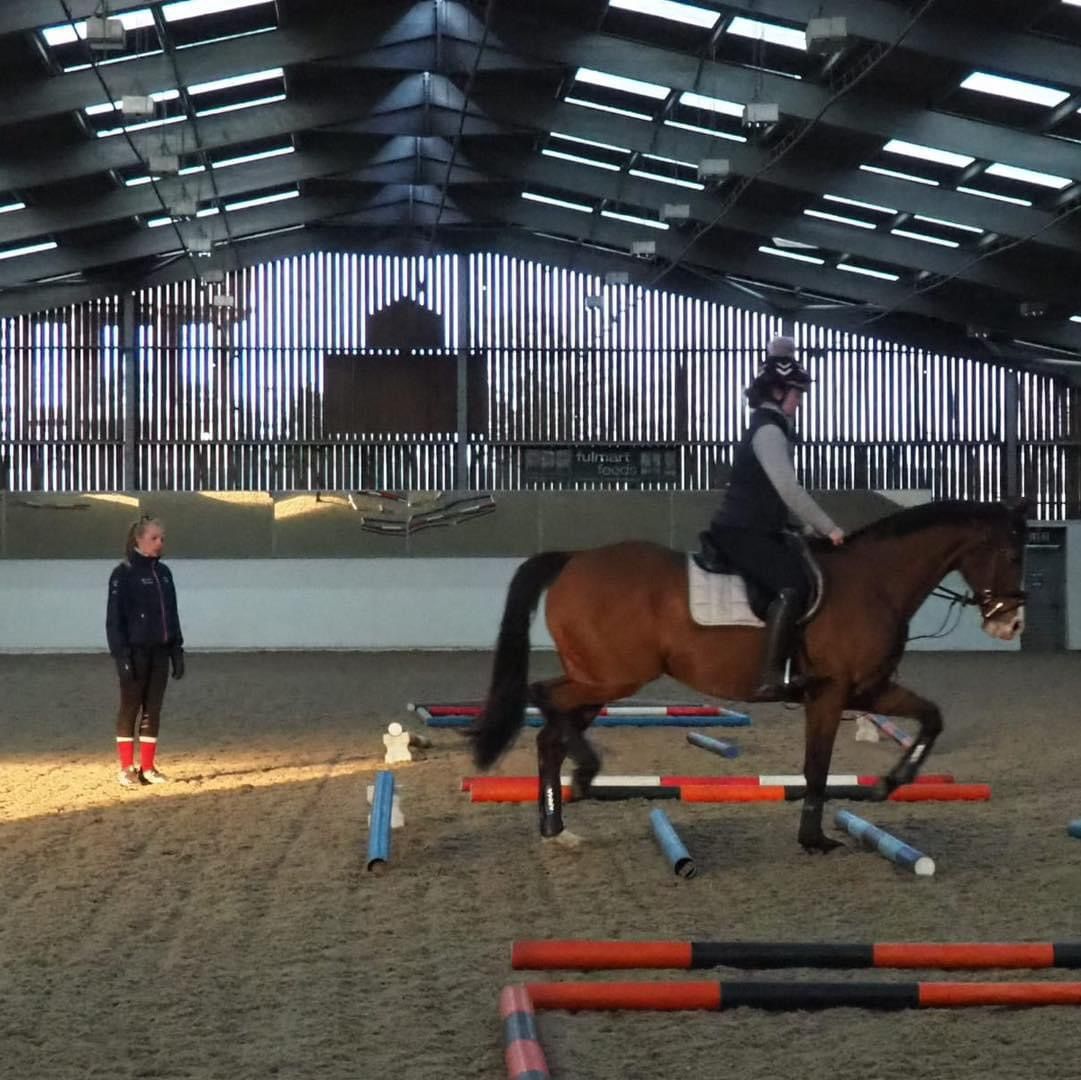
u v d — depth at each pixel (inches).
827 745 277.7
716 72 675.4
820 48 549.3
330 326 1034.1
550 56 678.5
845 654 271.7
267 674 781.3
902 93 674.2
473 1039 172.7
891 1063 163.5
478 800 343.3
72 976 200.5
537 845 291.4
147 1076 160.1
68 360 1016.9
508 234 1032.8
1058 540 1034.7
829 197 834.8
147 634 378.9
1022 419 1046.4
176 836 304.8
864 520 1008.9
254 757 435.8
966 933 223.6
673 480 1041.5
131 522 975.0
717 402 1044.5
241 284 1031.0
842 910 238.5
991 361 1040.8
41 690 688.4
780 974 201.5
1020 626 284.5
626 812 328.5
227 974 201.2
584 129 765.3
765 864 273.3
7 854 285.9
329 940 219.8
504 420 1042.1
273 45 677.3
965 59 592.1
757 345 1043.9
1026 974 201.2
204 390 1027.3
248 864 275.1
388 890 253.3
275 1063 163.8
